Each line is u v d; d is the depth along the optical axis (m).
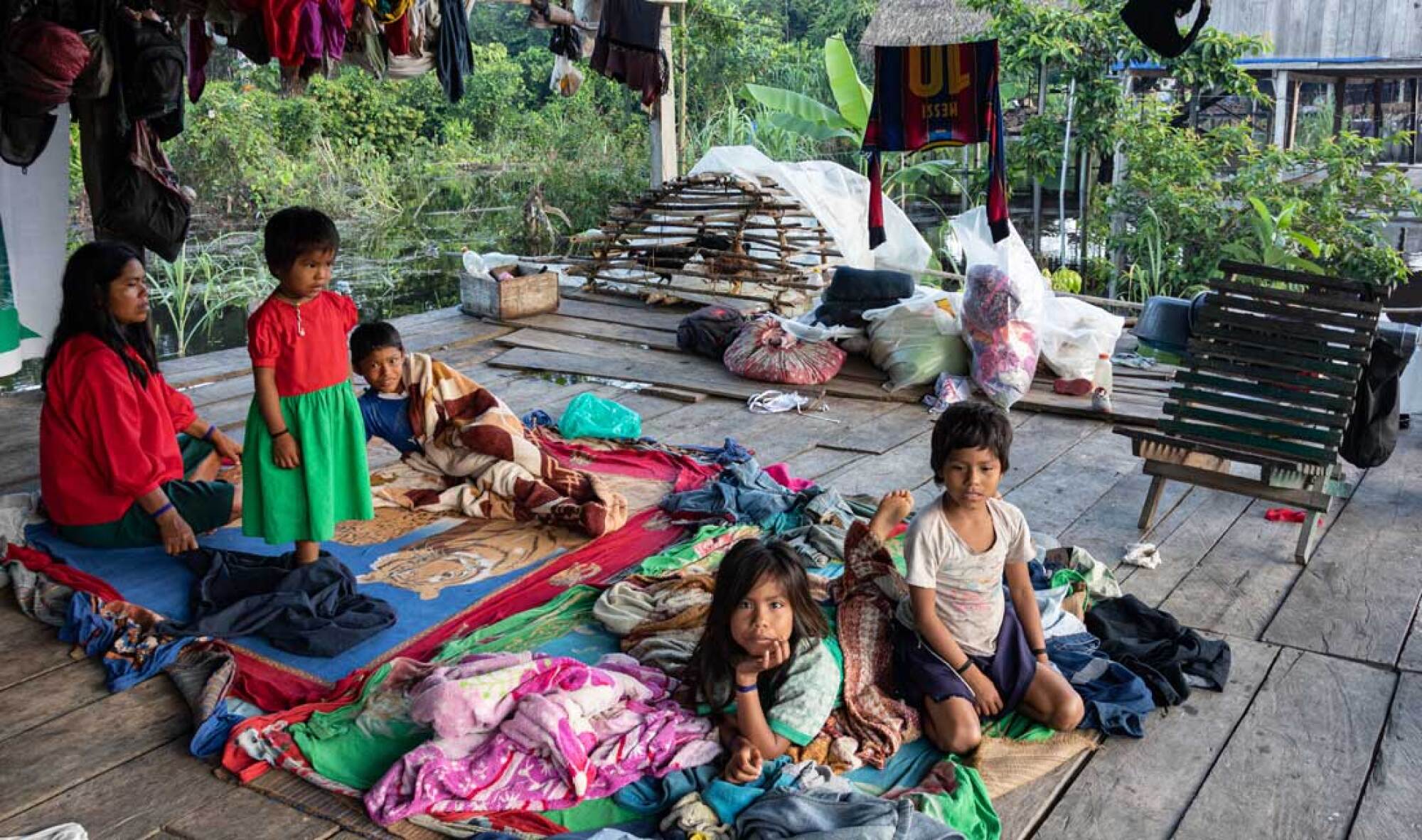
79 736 3.17
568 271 9.47
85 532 4.16
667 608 3.61
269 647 3.59
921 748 3.09
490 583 4.05
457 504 4.68
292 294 3.67
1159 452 4.66
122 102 5.07
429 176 20.56
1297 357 4.40
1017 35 11.80
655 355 7.53
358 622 3.65
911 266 9.25
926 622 3.09
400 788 2.83
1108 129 12.15
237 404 6.47
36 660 3.57
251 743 3.04
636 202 9.37
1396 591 4.18
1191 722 3.30
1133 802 2.93
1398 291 12.45
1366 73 14.98
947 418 3.00
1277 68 14.94
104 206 5.48
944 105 6.43
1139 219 12.59
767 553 2.81
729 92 18.73
